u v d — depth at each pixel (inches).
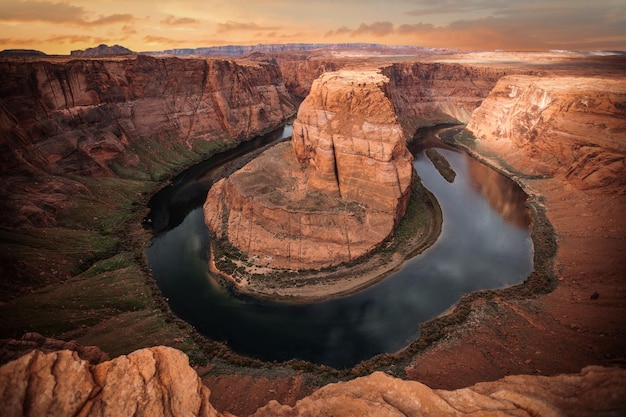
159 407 663.8
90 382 647.8
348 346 1577.3
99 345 1389.0
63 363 650.8
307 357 1519.4
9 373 598.2
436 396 834.2
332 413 826.8
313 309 1796.3
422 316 1750.7
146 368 700.0
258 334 1648.6
